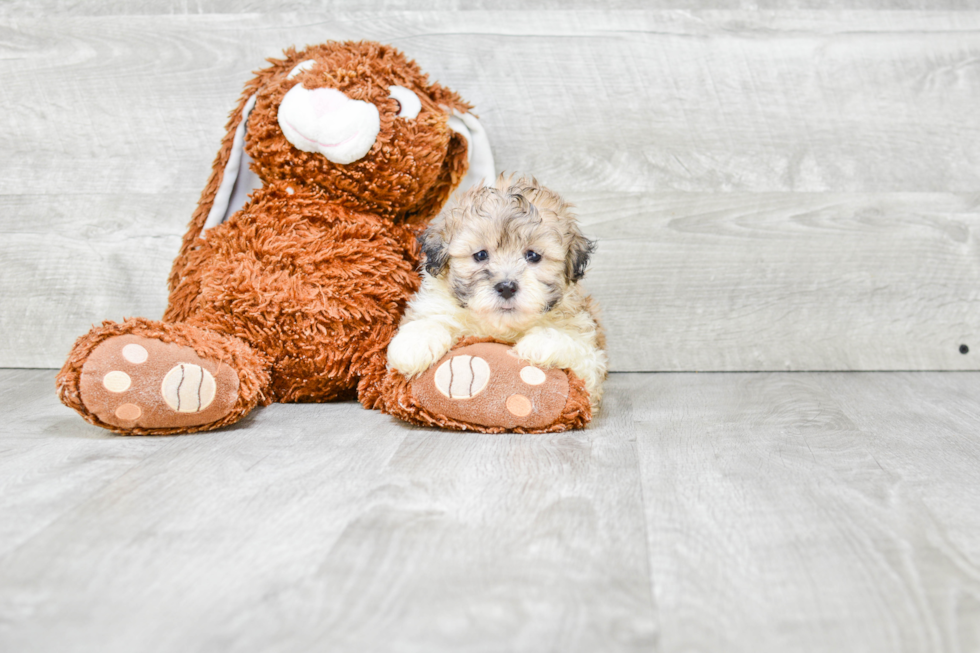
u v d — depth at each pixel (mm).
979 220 2285
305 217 1838
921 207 2281
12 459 1433
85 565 1005
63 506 1202
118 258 2314
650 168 2273
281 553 1040
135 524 1134
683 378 2252
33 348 2344
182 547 1058
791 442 1581
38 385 2119
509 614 892
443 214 1768
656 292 2314
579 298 1846
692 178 2275
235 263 1804
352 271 1810
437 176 1982
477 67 2250
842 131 2260
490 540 1086
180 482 1311
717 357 2342
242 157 1977
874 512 1200
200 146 2281
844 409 1865
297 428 1663
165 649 817
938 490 1297
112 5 2234
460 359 1610
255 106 1883
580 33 2232
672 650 827
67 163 2289
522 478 1343
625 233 2293
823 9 2223
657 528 1134
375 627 861
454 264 1701
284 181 1870
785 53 2234
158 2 2236
